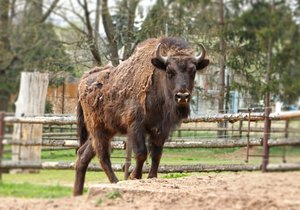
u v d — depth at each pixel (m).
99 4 69.56
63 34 78.38
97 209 20.19
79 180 29.14
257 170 26.53
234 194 20.45
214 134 49.47
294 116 21.23
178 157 39.31
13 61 82.00
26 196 26.34
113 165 32.81
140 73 27.94
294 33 76.50
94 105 29.48
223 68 62.78
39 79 39.12
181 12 68.88
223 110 58.53
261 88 67.75
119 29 65.75
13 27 80.88
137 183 24.56
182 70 26.59
